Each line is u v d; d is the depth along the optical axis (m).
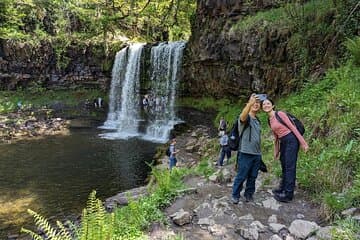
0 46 29.66
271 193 6.59
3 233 9.38
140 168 15.35
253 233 5.27
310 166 6.88
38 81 30.39
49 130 22.95
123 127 24.69
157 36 36.38
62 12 33.47
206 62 21.28
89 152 18.17
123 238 5.15
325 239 4.86
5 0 30.59
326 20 12.91
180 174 8.58
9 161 16.55
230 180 7.62
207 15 21.59
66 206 11.20
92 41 30.14
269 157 8.69
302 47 13.54
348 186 5.90
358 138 6.66
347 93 8.37
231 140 6.14
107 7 28.11
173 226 5.73
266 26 16.39
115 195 11.88
